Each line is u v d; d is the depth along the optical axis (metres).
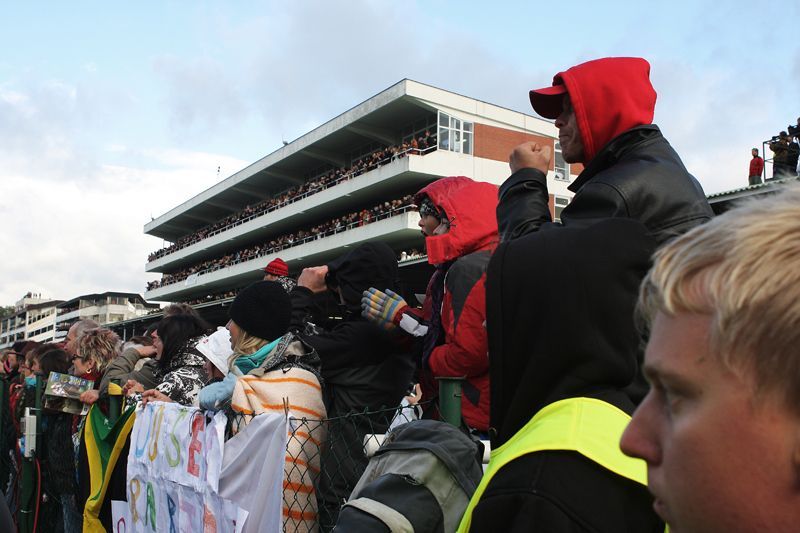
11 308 162.25
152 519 3.77
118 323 48.16
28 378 6.68
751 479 0.62
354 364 3.18
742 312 0.63
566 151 2.55
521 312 1.40
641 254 1.39
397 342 3.23
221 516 3.09
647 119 2.33
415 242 33.78
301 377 3.06
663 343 0.71
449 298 2.75
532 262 1.40
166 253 64.69
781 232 0.64
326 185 39.94
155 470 3.77
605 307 1.33
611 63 2.41
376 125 37.62
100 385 5.33
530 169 2.31
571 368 1.34
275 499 2.83
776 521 0.61
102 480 4.50
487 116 35.94
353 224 36.62
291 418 2.87
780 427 0.61
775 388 0.61
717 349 0.65
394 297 3.25
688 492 0.66
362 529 1.65
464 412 2.68
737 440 0.63
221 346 4.05
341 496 2.98
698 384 0.67
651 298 0.77
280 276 5.04
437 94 34.28
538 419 1.32
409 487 1.74
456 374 2.71
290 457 2.90
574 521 1.14
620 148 2.26
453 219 3.09
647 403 0.77
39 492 5.70
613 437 1.23
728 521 0.63
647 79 2.44
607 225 1.42
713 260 0.68
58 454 5.38
